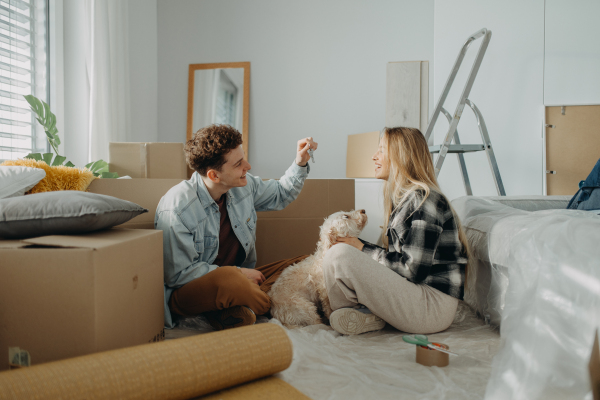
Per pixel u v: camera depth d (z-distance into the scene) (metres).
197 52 3.68
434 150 2.60
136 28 3.38
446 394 0.92
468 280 1.58
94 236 1.08
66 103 2.76
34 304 0.92
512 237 1.22
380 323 1.41
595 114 2.84
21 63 2.51
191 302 1.42
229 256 1.71
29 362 0.93
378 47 3.45
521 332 0.95
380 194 2.98
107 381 0.75
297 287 1.52
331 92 3.52
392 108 3.31
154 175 2.09
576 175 2.87
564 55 2.86
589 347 0.84
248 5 3.61
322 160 3.54
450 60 3.03
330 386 0.96
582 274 0.90
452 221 1.41
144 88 3.51
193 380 0.83
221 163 1.48
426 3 3.37
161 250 1.28
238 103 3.61
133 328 1.09
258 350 0.93
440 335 1.35
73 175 1.61
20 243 0.96
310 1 3.54
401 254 1.38
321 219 2.17
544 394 0.83
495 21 2.95
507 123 2.96
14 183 1.42
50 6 2.63
